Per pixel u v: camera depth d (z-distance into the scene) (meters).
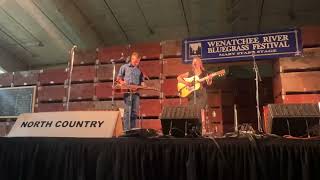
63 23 9.52
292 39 6.78
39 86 8.49
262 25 9.95
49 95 8.34
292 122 3.05
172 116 3.21
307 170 2.57
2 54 11.59
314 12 9.27
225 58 7.05
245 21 9.72
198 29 10.19
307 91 6.57
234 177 2.70
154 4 9.12
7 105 8.63
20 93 8.61
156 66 7.62
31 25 10.14
